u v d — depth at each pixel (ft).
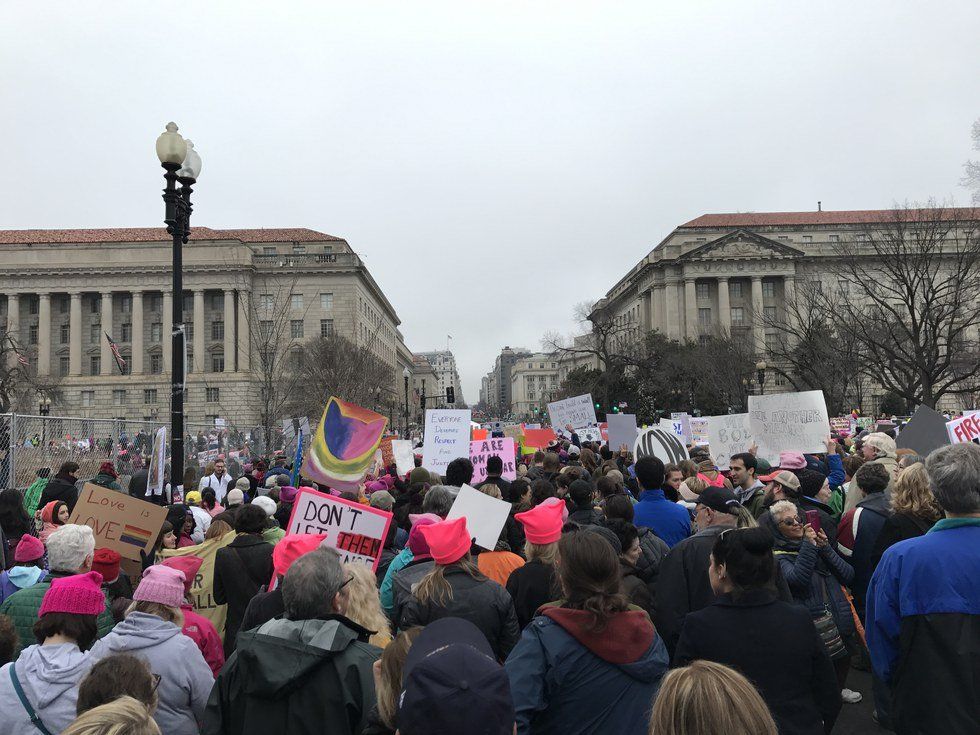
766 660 10.21
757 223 343.26
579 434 78.02
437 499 20.80
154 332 283.38
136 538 21.22
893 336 116.06
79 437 45.03
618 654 9.57
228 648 19.03
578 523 18.79
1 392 166.09
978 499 10.58
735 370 184.03
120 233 305.32
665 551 18.61
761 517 16.62
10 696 11.00
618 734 9.37
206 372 265.75
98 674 9.20
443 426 40.93
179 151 33.81
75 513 20.81
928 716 10.23
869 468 18.29
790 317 201.36
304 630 10.17
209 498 34.94
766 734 6.20
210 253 277.23
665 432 35.19
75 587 11.84
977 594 10.28
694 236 335.88
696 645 10.59
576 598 9.99
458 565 14.20
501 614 13.92
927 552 10.61
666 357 223.30
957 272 114.83
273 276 284.20
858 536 17.93
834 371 139.03
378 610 12.92
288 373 208.74
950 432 27.84
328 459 23.58
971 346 149.18
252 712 9.74
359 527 18.15
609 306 409.90
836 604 16.44
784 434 31.37
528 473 37.17
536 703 9.44
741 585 10.71
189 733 11.70
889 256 120.88
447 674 6.36
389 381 273.75
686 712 6.27
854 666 22.75
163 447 36.47
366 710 9.87
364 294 314.96
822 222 340.18
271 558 19.70
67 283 277.85
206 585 21.13
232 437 85.87
